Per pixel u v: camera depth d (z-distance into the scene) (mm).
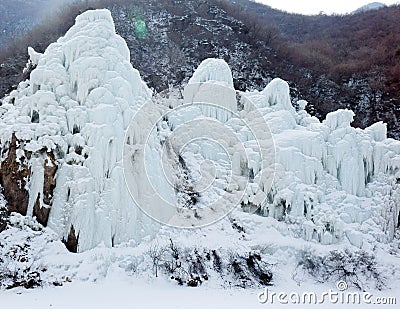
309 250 19312
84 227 16406
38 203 16922
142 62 50156
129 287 15242
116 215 17016
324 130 22750
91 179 16984
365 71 57156
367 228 21234
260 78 52375
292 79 54250
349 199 21344
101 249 16375
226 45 58562
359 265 19156
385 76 55219
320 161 21578
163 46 55500
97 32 19750
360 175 22359
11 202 17172
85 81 18516
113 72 19016
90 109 17906
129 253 16531
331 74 57125
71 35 20422
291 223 20281
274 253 18938
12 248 15711
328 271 18719
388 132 46000
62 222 16656
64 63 19609
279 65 57406
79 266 15656
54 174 17203
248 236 19391
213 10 68625
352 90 53969
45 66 19047
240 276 17312
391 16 77125
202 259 17359
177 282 16234
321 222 20203
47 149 17250
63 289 14578
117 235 16984
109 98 18172
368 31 72938
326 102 50469
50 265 15492
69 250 16281
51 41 48781
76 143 17484
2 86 34688
